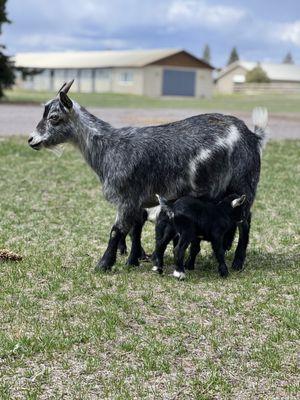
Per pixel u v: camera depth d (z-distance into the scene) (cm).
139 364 292
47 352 297
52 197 509
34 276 361
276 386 282
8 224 440
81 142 363
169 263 379
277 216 466
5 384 281
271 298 339
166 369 288
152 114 1211
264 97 2581
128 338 307
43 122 362
